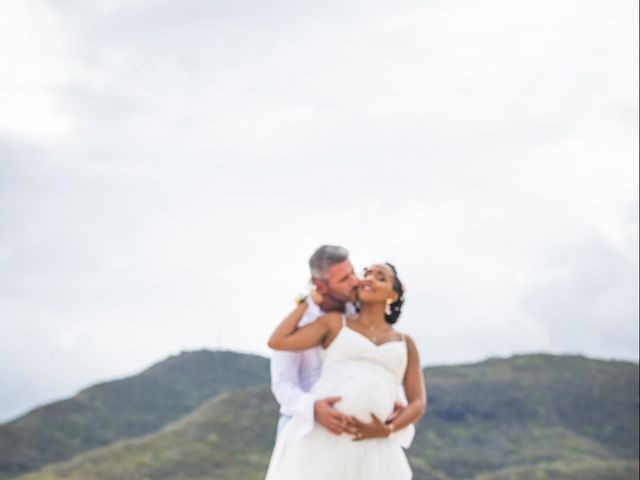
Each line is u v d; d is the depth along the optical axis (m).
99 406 143.75
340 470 6.86
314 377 7.21
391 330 7.19
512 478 101.44
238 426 111.00
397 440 7.14
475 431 120.50
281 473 7.00
